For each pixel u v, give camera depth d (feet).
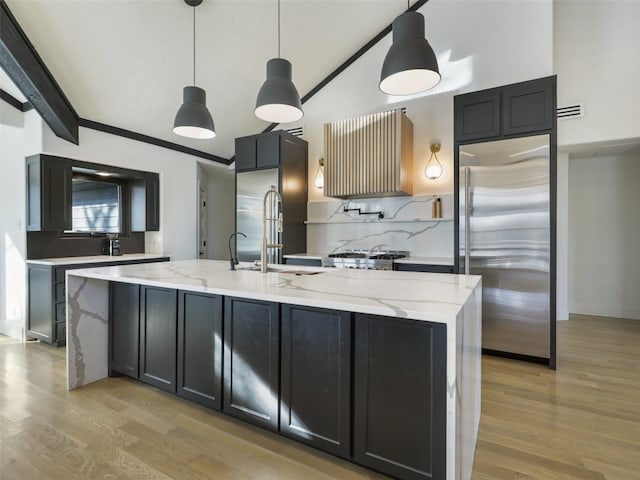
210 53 12.67
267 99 8.31
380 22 14.40
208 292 6.37
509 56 12.56
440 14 13.64
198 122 9.71
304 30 13.35
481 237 10.85
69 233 14.08
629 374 9.42
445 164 13.80
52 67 10.80
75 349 8.57
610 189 15.84
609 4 13.17
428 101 14.10
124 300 8.77
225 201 22.04
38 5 9.13
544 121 9.95
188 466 5.69
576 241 16.53
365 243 15.34
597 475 5.45
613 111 13.11
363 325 5.24
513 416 7.23
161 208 16.25
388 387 5.05
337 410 5.52
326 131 14.48
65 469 5.61
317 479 5.40
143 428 6.79
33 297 12.54
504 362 10.30
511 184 10.42
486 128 10.71
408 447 4.92
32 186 12.32
